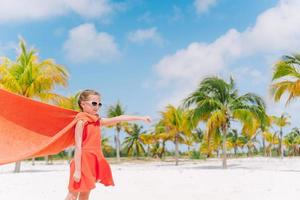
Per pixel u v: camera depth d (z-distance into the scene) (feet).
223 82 96.02
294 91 71.87
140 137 249.96
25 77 79.92
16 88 78.74
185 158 271.90
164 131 185.68
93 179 12.26
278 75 73.87
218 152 258.37
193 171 60.95
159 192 35.06
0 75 79.20
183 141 148.97
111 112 171.32
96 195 33.19
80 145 12.34
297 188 36.22
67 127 12.59
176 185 40.88
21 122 12.78
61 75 82.17
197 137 244.42
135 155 272.31
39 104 12.80
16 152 12.50
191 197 31.81
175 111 143.64
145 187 38.96
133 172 60.70
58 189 38.34
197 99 97.81
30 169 94.68
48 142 12.26
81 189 12.06
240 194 33.06
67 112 13.14
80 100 13.26
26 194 34.63
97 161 12.60
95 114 13.25
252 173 54.60
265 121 95.81
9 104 12.63
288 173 54.08
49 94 81.92
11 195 34.01
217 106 95.71
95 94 13.25
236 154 288.51
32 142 12.80
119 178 49.67
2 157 12.26
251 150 309.83
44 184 42.88
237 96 97.91
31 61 81.66
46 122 13.01
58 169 93.15
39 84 80.64
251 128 93.50
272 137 259.39
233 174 53.21
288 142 310.65
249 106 94.99
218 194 33.35
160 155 255.09
